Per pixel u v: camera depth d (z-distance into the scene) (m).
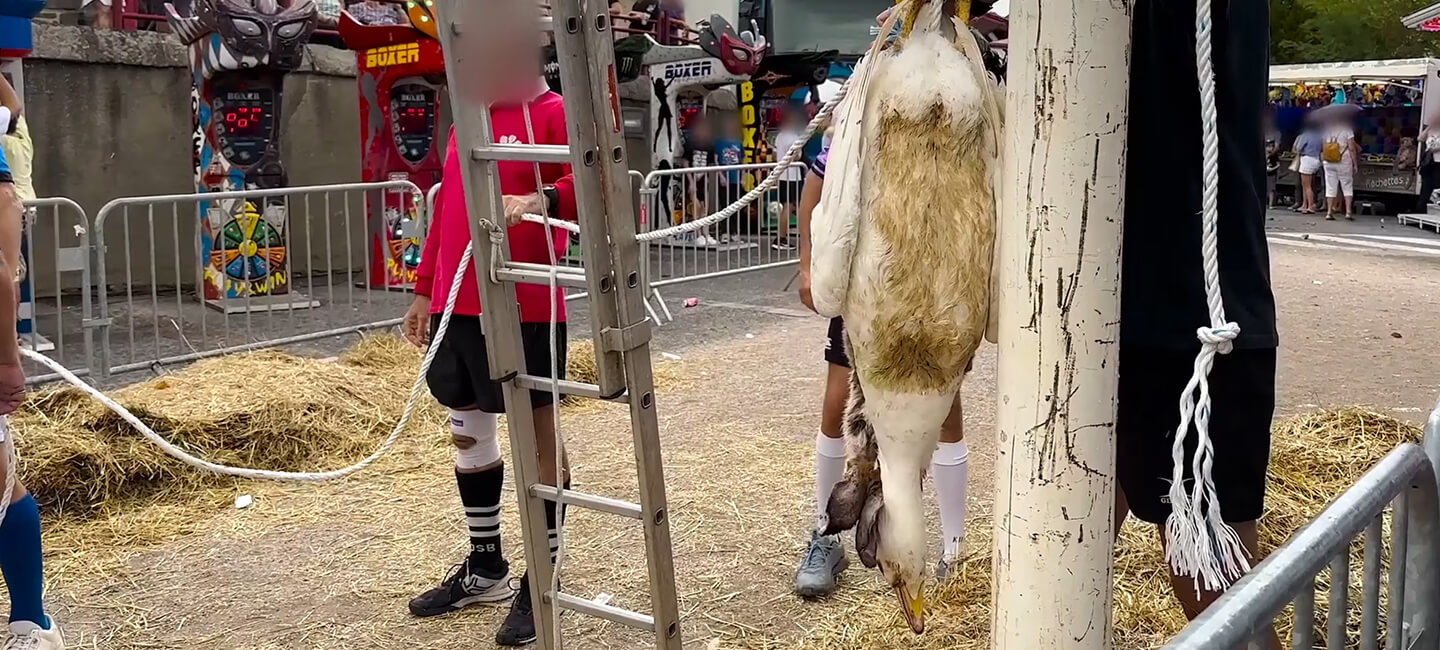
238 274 8.50
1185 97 2.27
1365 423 5.12
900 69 2.12
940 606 3.55
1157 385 2.33
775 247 11.24
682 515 4.48
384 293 9.12
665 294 9.84
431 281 3.57
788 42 13.33
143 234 9.24
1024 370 1.77
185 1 10.07
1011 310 1.79
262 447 5.10
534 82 2.73
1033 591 1.80
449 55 2.62
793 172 10.62
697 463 5.15
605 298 2.58
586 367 6.52
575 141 2.45
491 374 2.82
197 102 8.38
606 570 3.97
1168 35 2.26
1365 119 20.53
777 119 12.38
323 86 10.20
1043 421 1.76
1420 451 1.94
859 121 2.16
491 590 3.68
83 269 6.09
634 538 4.25
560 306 3.43
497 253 2.76
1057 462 1.77
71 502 4.46
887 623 3.47
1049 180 1.70
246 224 7.17
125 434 4.84
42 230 8.69
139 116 9.14
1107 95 1.67
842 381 3.54
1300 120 20.80
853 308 2.18
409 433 5.56
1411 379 6.72
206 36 8.07
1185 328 2.27
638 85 12.70
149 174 9.25
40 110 8.58
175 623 3.59
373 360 6.54
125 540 4.26
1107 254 1.72
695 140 12.23
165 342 7.36
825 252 2.18
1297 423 5.17
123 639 3.47
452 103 2.66
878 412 2.25
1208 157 1.72
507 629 3.43
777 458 5.23
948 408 2.24
